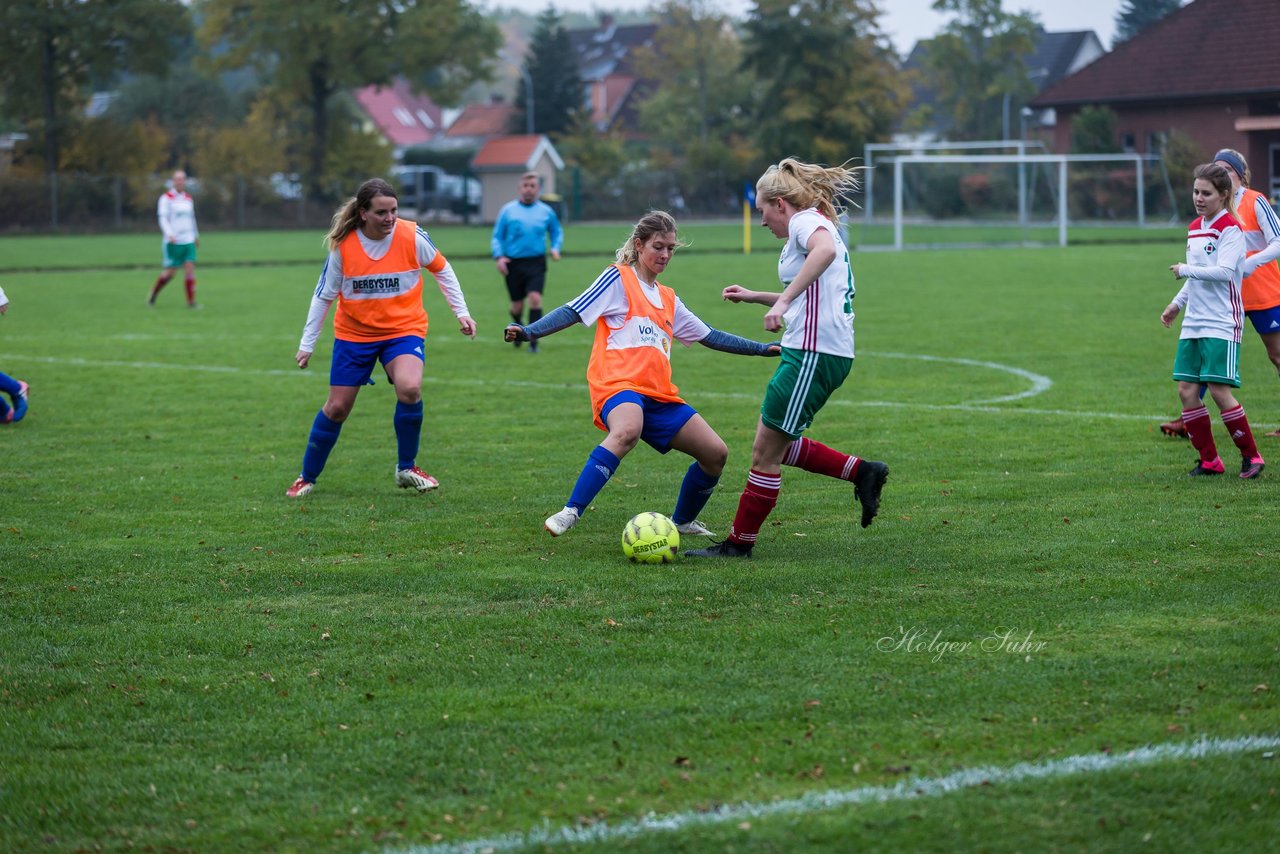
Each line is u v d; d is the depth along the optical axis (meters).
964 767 5.96
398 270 12.37
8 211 85.06
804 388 9.54
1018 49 104.00
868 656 7.50
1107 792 5.68
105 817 5.73
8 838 5.55
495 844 5.37
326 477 13.39
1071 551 9.79
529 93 122.12
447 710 6.85
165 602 8.98
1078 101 82.00
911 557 9.78
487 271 46.97
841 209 9.86
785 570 9.48
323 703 7.00
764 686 7.05
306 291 38.88
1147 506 11.27
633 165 113.69
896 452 14.05
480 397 18.66
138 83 119.19
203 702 7.07
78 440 15.56
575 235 72.75
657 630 8.11
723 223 92.88
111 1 94.56
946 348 23.38
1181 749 6.07
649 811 5.62
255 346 25.22
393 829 5.54
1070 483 12.30
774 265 47.38
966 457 13.70
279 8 95.88
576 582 9.27
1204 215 12.26
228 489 12.81
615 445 10.15
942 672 7.19
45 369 21.97
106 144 96.38
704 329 10.54
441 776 6.04
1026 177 67.56
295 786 6.00
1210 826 5.37
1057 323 27.25
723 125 120.88
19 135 108.19
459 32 103.56
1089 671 7.14
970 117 105.81
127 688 7.30
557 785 5.91
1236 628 7.82
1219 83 77.25
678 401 10.48
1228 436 14.66
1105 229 70.62
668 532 9.80
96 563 10.03
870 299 33.78
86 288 40.03
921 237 66.56
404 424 12.53
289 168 104.69
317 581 9.44
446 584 9.30
